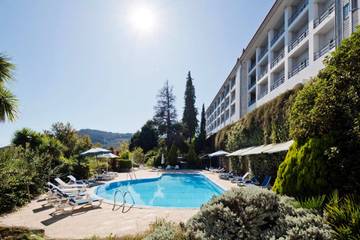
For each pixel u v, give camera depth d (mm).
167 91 58688
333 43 18484
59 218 9414
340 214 4660
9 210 10508
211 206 4906
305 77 21828
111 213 10180
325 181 6074
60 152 20125
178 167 39781
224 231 4512
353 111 6512
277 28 31500
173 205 14906
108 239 6375
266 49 33656
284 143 15125
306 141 6957
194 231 4672
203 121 65062
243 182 18984
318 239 4008
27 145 16484
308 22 23312
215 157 42875
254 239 4398
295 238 4020
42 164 15750
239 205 4914
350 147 6195
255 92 39250
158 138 58625
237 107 42312
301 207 5316
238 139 27938
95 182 20344
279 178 7277
